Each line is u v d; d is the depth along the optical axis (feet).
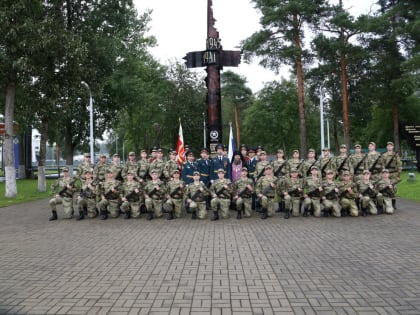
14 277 20.66
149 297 17.37
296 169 40.88
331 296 17.16
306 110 141.49
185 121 111.86
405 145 152.87
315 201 38.78
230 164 44.88
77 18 73.82
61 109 68.74
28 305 16.69
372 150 43.93
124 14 79.87
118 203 40.22
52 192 40.68
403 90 94.38
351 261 22.65
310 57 88.53
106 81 77.05
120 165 45.83
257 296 17.29
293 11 81.05
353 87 101.19
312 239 28.66
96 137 99.60
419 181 68.90
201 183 39.45
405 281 18.97
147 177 44.83
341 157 44.34
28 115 68.85
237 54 53.01
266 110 145.48
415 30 79.61
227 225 35.06
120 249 26.50
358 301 16.53
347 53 90.07
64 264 22.99
